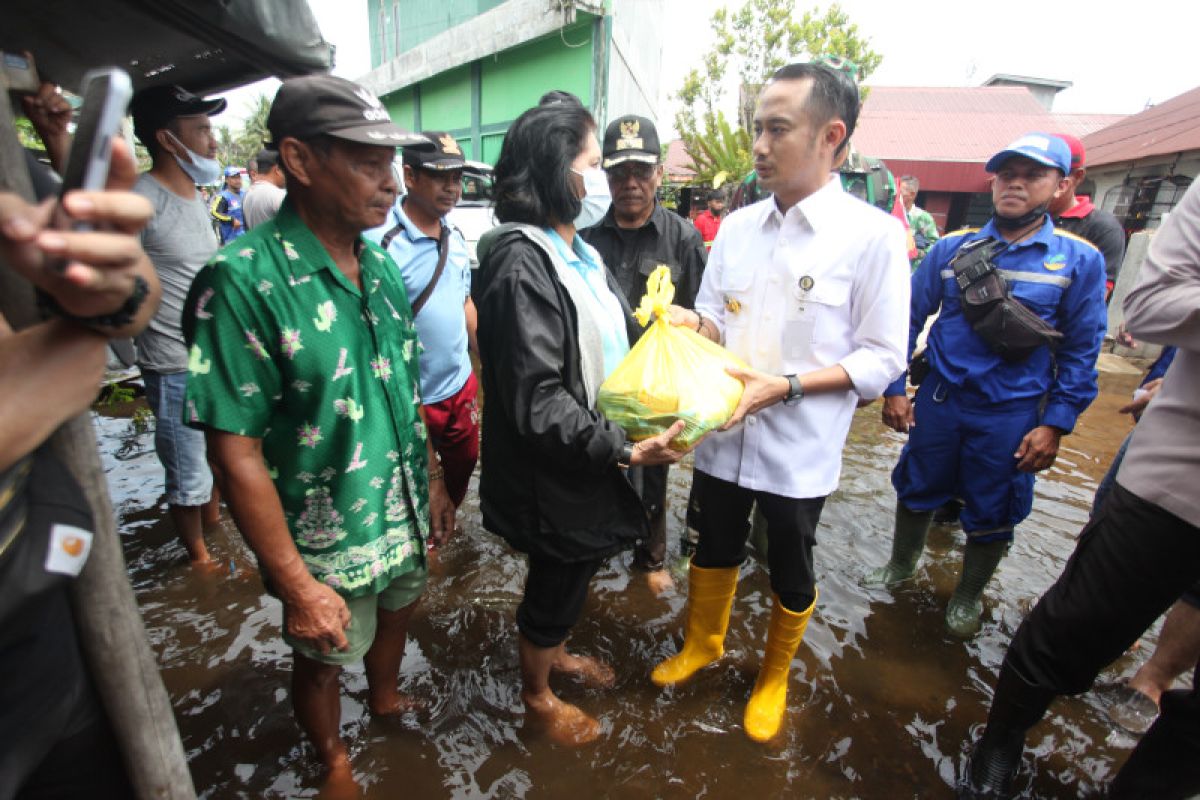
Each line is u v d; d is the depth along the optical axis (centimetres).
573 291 174
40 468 92
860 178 431
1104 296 241
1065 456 466
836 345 199
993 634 269
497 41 927
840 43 1970
